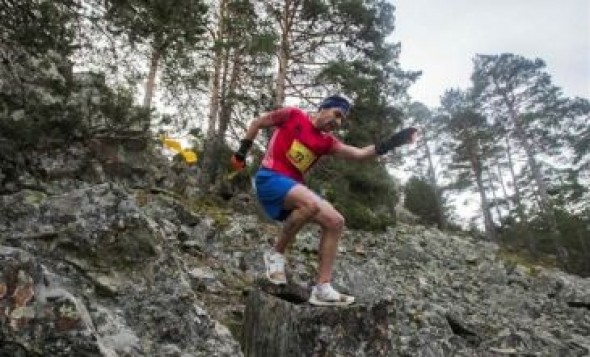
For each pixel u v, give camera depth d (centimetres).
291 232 524
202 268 877
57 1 902
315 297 523
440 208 4141
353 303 570
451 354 922
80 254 519
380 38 2106
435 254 1938
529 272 2031
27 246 514
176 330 496
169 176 1681
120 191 573
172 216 1107
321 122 517
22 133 941
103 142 1222
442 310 1099
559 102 4038
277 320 586
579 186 3909
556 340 1248
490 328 1238
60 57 1015
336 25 2056
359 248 1728
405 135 512
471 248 2203
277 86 1944
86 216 543
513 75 4181
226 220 1414
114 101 1064
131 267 529
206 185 1836
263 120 521
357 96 2019
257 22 1952
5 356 370
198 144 1961
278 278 532
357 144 2088
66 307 391
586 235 3531
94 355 381
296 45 2052
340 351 545
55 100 1040
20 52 961
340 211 2027
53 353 375
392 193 2622
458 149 4438
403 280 1477
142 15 943
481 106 4350
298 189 508
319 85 1994
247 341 630
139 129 1155
